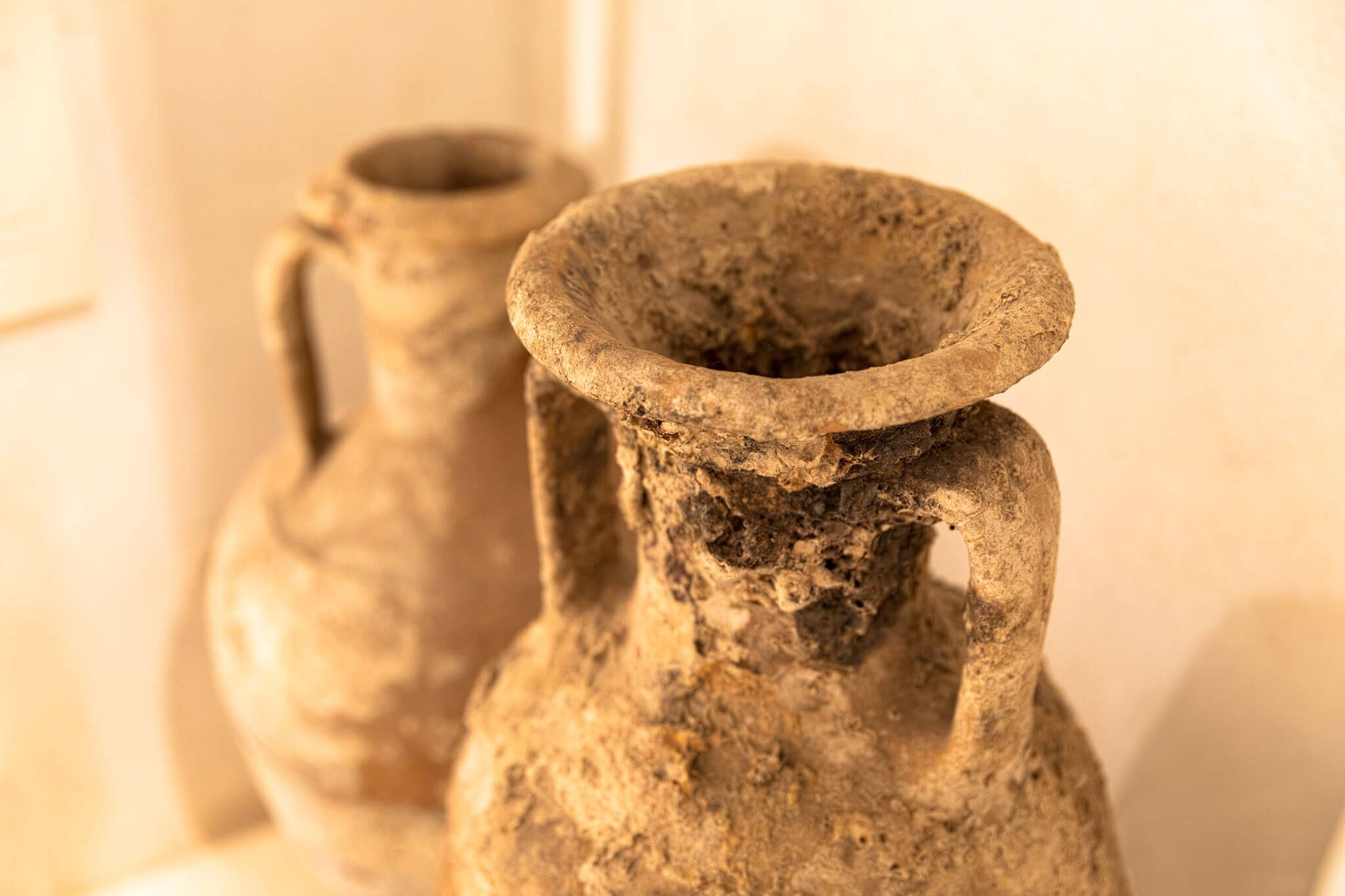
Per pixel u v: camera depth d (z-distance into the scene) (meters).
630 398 0.48
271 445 0.97
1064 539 0.71
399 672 0.76
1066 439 0.70
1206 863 0.69
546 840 0.56
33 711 0.94
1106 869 0.58
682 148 0.85
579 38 0.91
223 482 0.96
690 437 0.49
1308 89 0.59
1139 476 0.67
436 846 0.80
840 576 0.54
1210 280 0.63
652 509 0.55
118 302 0.88
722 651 0.55
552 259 0.52
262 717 0.79
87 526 0.92
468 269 0.73
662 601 0.56
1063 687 0.73
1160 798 0.70
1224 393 0.64
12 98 0.80
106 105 0.84
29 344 0.86
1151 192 0.64
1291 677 0.64
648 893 0.54
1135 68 0.63
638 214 0.56
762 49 0.78
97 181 0.85
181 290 0.90
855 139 0.74
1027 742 0.56
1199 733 0.68
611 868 0.55
